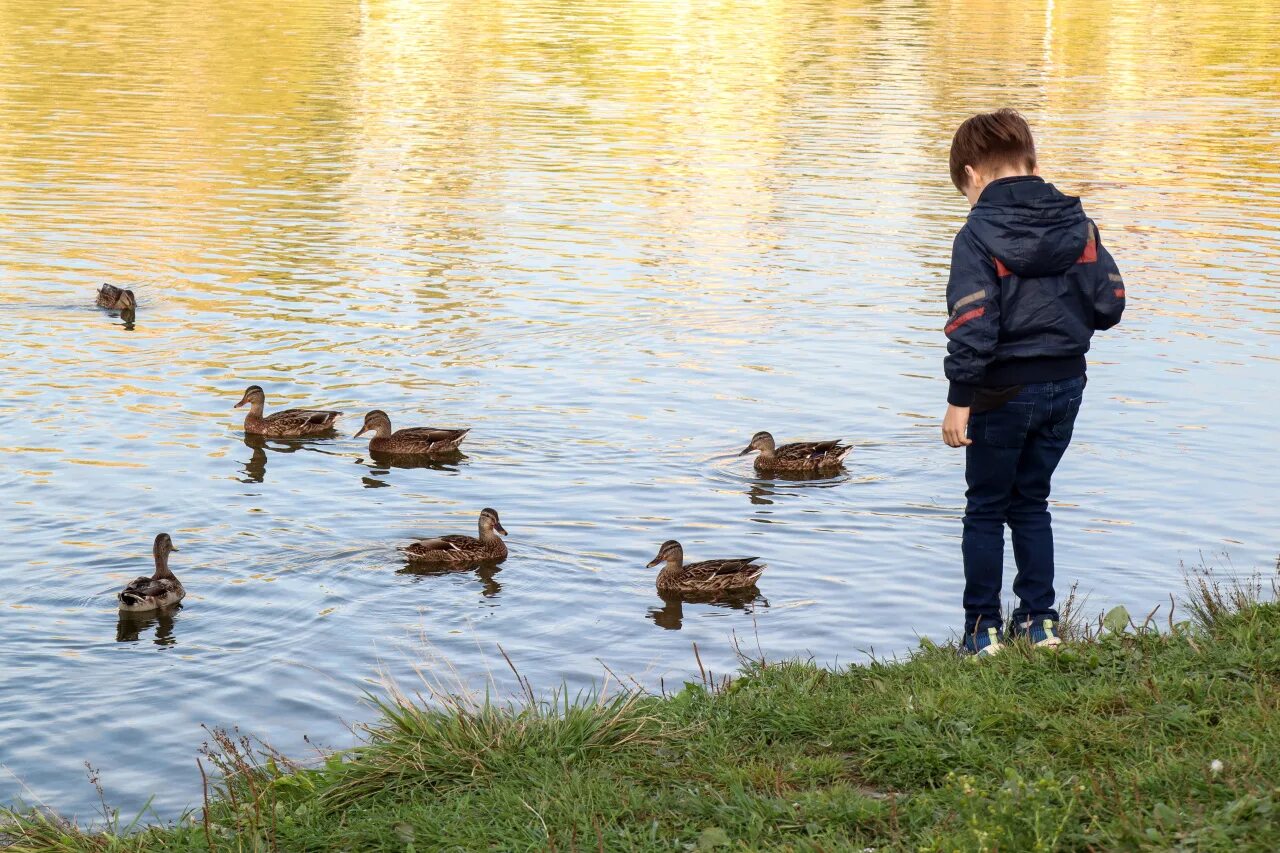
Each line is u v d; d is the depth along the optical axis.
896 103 49.81
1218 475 18.47
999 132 9.05
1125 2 86.81
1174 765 7.29
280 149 40.91
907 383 22.61
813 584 15.50
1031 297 8.86
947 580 15.52
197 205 34.28
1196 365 23.27
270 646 13.91
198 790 11.12
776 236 32.16
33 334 24.72
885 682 9.34
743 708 9.09
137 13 71.25
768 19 76.44
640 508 17.80
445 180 37.66
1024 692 8.73
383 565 15.99
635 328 25.48
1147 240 31.81
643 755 8.62
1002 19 77.38
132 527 16.88
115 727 12.19
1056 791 7.05
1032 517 9.69
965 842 6.71
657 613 14.86
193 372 23.06
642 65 59.09
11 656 13.53
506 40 66.19
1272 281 28.55
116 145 40.69
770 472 18.88
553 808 7.85
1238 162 40.47
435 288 27.92
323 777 8.65
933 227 33.00
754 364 23.59
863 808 7.33
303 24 70.00
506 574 15.80
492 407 21.55
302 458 19.62
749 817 7.45
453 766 8.60
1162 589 14.92
